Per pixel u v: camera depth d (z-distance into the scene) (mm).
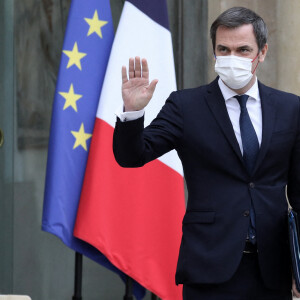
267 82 13023
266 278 7648
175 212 11195
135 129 7281
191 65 13211
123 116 7273
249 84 7953
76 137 11016
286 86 12953
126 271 10953
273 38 12977
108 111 10969
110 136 10961
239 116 7910
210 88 8023
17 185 12617
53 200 10820
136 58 7301
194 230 7734
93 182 10852
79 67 11133
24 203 12688
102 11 11383
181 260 7812
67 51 11117
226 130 7754
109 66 11062
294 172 7980
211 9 13062
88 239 10766
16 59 12570
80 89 11102
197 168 7812
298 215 7992
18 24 12570
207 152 7742
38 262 12797
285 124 7887
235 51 7750
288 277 7898
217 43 7840
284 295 7867
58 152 10891
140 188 11094
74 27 11188
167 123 7867
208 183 7754
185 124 7855
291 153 7945
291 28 12883
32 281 12734
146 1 11375
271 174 7801
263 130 7805
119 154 7406
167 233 11164
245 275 7676
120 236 10984
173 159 11242
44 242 12859
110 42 11383
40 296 12797
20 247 12633
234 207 7648
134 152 7355
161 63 11375
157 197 11164
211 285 7637
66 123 10969
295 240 7609
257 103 8008
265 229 7648
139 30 11289
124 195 11016
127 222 11016
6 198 11773
